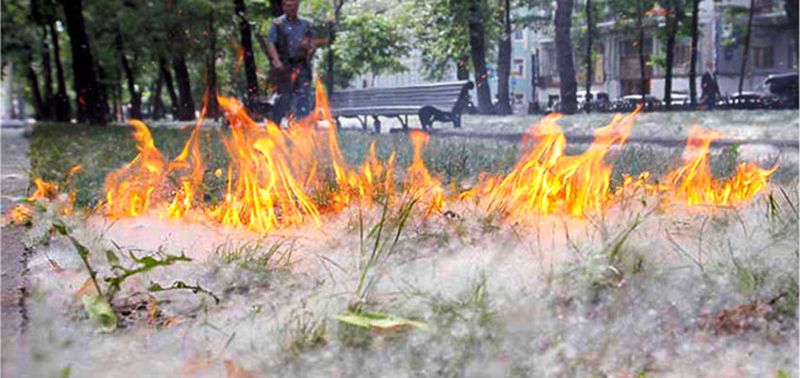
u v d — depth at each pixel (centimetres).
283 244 357
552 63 6681
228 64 4200
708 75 3675
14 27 3334
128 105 7225
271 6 2017
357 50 4050
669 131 1478
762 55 5641
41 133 1917
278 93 1227
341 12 3950
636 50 6175
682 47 5838
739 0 5531
